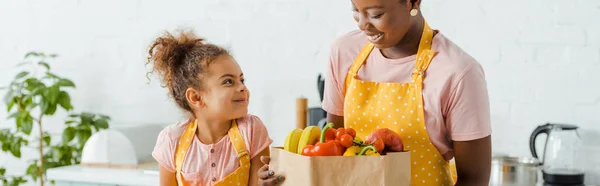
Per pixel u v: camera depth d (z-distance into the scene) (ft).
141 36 10.80
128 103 10.94
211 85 5.80
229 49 6.95
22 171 11.71
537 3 8.82
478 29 9.07
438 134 5.03
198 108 5.96
